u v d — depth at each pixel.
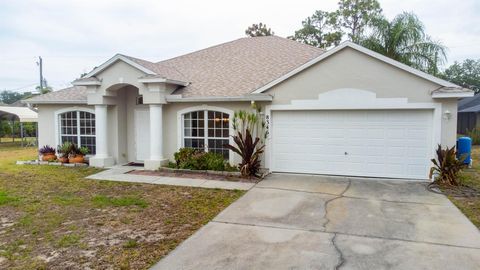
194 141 13.31
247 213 7.47
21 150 22.62
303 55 15.61
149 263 5.00
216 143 12.98
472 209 7.55
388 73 10.58
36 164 14.63
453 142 10.16
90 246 5.66
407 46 19.31
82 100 14.42
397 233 6.14
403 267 4.79
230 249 5.49
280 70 14.18
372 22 20.19
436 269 4.73
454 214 7.20
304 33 33.84
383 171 11.04
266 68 14.64
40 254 5.36
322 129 11.59
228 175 11.62
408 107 10.45
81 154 14.51
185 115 13.35
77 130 15.20
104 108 13.87
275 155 12.19
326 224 6.69
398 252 5.30
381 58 10.49
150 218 7.19
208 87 13.55
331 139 11.52
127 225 6.74
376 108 10.77
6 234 6.25
